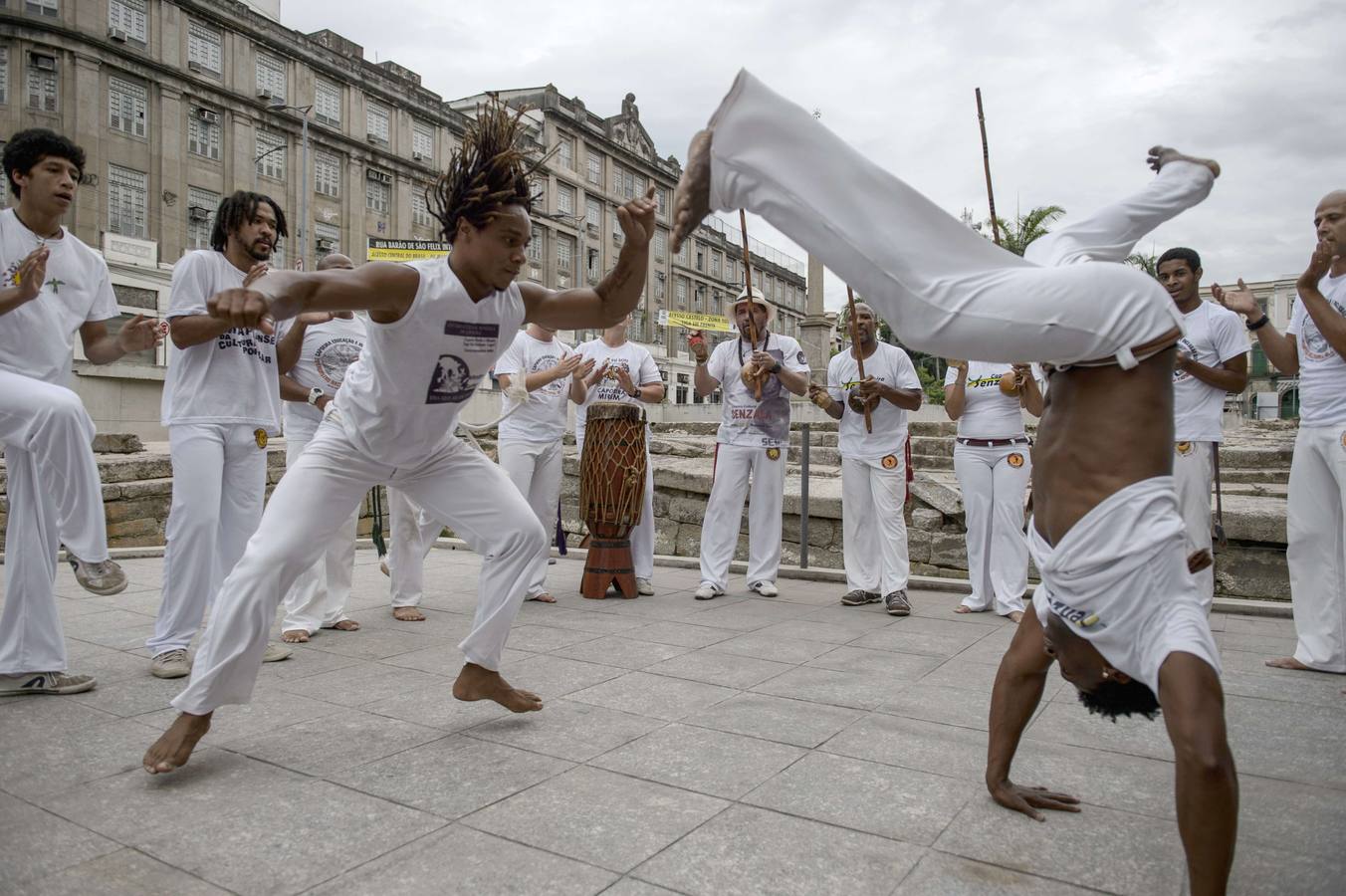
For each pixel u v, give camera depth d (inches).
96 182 1090.1
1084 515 82.2
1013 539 222.1
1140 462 80.8
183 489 156.3
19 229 142.8
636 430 248.1
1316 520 167.2
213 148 1230.9
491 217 107.7
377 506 222.7
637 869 86.0
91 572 138.2
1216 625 215.0
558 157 1862.7
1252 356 1867.6
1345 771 115.3
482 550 132.3
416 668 166.6
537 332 246.1
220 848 90.2
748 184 86.7
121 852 89.2
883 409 232.5
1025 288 80.1
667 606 236.2
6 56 1045.8
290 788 106.3
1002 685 102.7
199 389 158.1
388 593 255.9
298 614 191.2
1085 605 82.7
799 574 291.7
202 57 1208.8
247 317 85.5
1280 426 694.5
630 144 2116.1
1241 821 99.5
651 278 2178.9
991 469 225.6
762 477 254.1
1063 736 128.4
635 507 246.8
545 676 160.1
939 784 109.1
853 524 242.1
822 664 170.1
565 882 83.4
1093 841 93.4
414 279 107.4
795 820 97.9
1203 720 73.6
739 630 202.7
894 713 137.9
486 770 112.8
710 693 149.3
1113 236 90.6
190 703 109.7
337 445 122.3
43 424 131.1
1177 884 84.2
